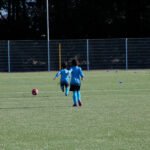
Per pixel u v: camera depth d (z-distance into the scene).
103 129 19.00
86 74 70.75
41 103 29.92
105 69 87.00
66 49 85.81
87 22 103.88
